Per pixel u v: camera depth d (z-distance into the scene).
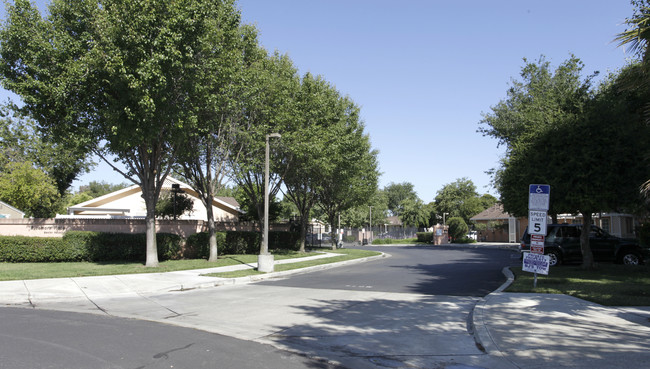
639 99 15.29
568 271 16.59
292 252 29.89
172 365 5.79
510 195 17.61
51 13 15.33
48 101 14.97
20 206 33.34
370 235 61.09
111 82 14.45
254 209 32.62
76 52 14.95
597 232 19.20
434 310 10.17
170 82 14.91
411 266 22.06
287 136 20.81
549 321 8.34
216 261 21.16
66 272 15.77
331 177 28.27
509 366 5.89
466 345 7.18
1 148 35.12
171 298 11.99
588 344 6.71
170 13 14.29
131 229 21.95
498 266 21.41
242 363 5.97
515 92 27.91
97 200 34.59
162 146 18.31
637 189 13.61
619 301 10.05
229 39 17.56
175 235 22.11
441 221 75.94
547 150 14.96
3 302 11.04
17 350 6.37
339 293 12.88
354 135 27.48
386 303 11.11
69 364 5.73
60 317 9.13
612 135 14.08
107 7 14.64
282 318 9.25
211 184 20.98
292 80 22.94
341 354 6.63
